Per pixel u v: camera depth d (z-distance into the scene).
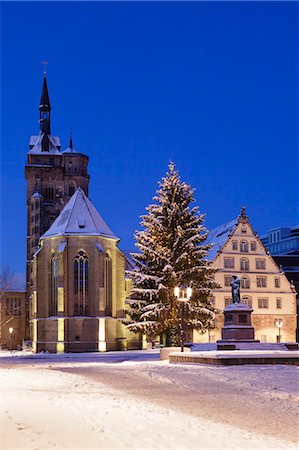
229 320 53.06
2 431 11.92
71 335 73.25
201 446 11.91
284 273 88.94
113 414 15.52
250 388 23.69
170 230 60.25
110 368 35.50
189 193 61.88
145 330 57.44
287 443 13.09
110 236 76.94
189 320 58.25
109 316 75.81
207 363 35.91
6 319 114.56
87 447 11.01
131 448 11.24
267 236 168.62
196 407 18.44
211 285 59.75
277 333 83.75
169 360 41.69
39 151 124.62
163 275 58.25
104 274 75.19
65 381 25.56
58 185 122.31
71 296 74.00
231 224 89.75
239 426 15.22
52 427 12.80
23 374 29.55
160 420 15.02
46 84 132.38
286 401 20.06
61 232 75.19
